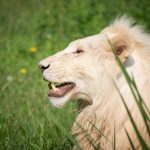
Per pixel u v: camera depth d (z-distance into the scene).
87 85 8.79
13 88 14.69
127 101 8.42
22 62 18.62
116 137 8.49
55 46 19.34
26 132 10.44
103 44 8.75
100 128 8.71
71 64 8.86
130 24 8.95
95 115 8.77
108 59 8.66
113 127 8.55
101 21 20.78
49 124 10.55
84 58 8.81
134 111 8.37
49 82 9.04
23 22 25.48
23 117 11.29
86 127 8.91
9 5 30.88
